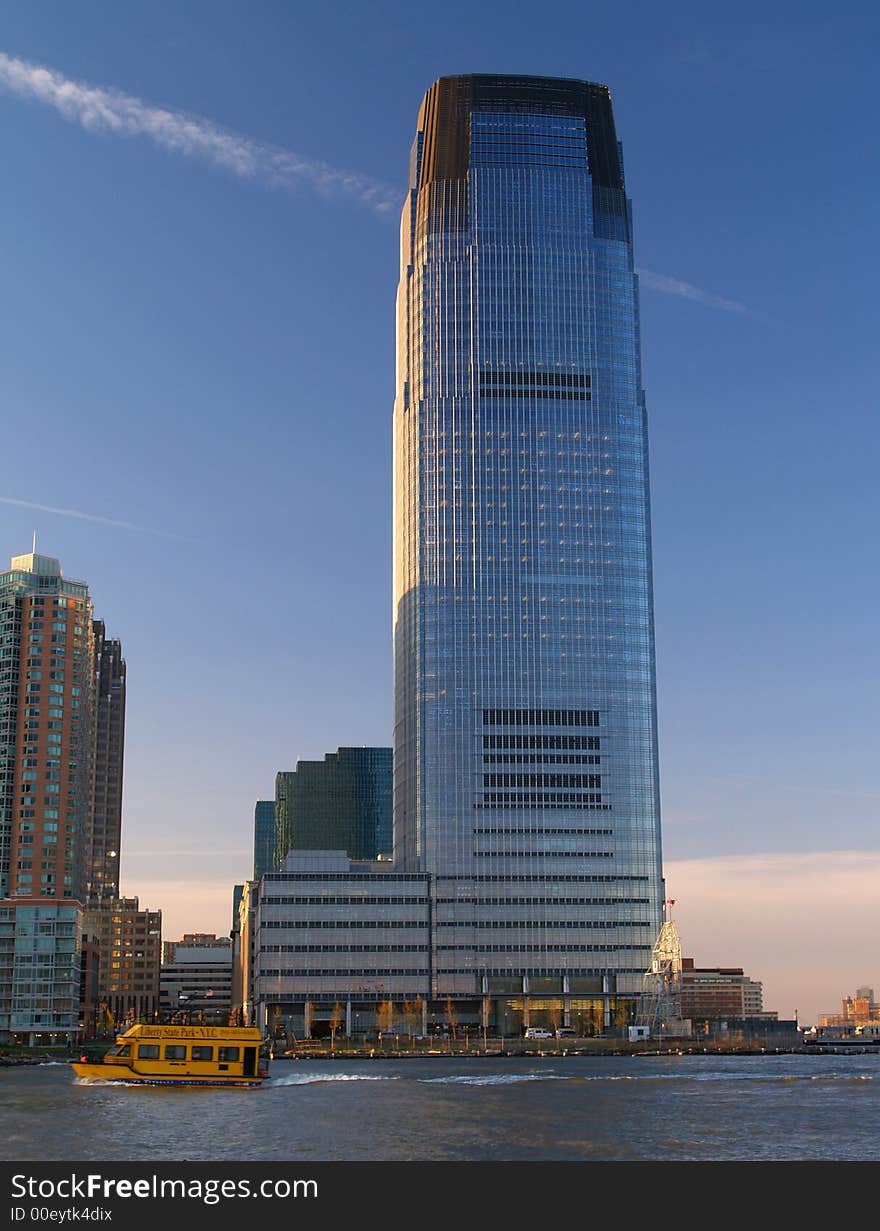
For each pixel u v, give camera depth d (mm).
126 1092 182375
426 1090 191500
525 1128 142625
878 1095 185625
